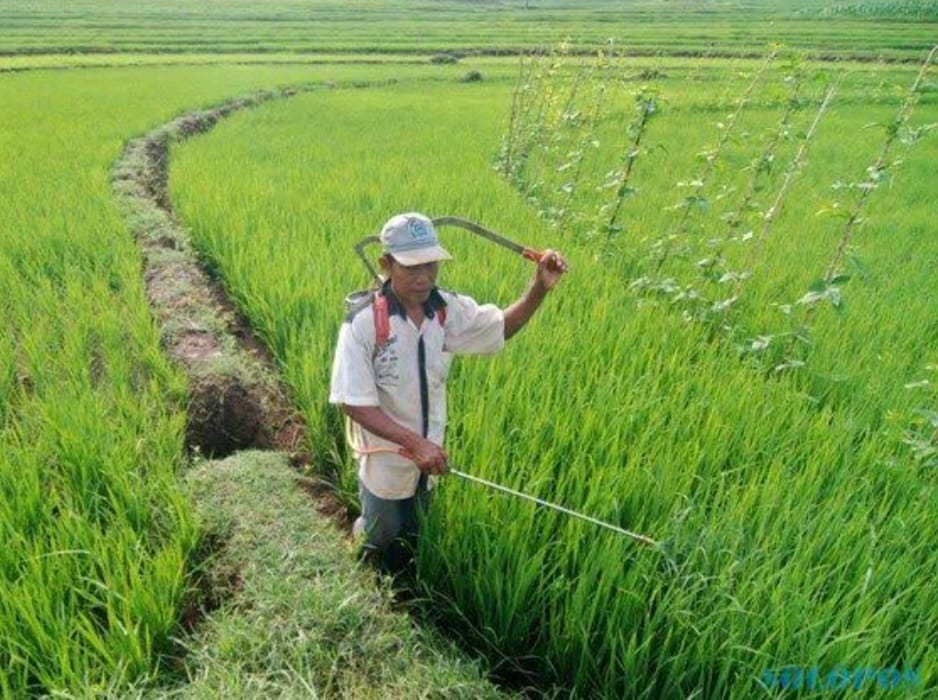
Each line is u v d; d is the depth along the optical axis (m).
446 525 3.37
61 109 17.72
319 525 3.54
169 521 3.51
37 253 6.93
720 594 2.77
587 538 3.13
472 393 4.12
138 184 10.41
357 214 8.09
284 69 34.03
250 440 4.80
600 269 6.59
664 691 2.72
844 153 14.07
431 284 2.80
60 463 3.78
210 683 2.66
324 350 4.86
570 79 12.58
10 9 69.94
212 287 7.18
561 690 2.96
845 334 5.49
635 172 12.00
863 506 3.35
